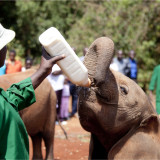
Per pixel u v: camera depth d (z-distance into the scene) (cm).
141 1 1742
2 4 2030
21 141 251
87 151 822
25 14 2030
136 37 1717
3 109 246
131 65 1357
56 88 1038
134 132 406
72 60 320
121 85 405
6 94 263
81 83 333
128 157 400
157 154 402
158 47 1817
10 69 996
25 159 252
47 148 679
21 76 605
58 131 1045
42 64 280
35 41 2073
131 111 401
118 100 396
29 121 629
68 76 327
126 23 1728
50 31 300
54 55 300
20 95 271
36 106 630
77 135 978
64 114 1188
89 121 404
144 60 1770
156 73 800
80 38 1786
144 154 400
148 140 402
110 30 1733
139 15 1739
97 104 392
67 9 2081
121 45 1722
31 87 274
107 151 422
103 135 413
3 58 267
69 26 2084
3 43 256
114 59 1330
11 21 2067
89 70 380
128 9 1734
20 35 2073
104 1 1798
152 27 1788
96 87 388
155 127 408
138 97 407
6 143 243
